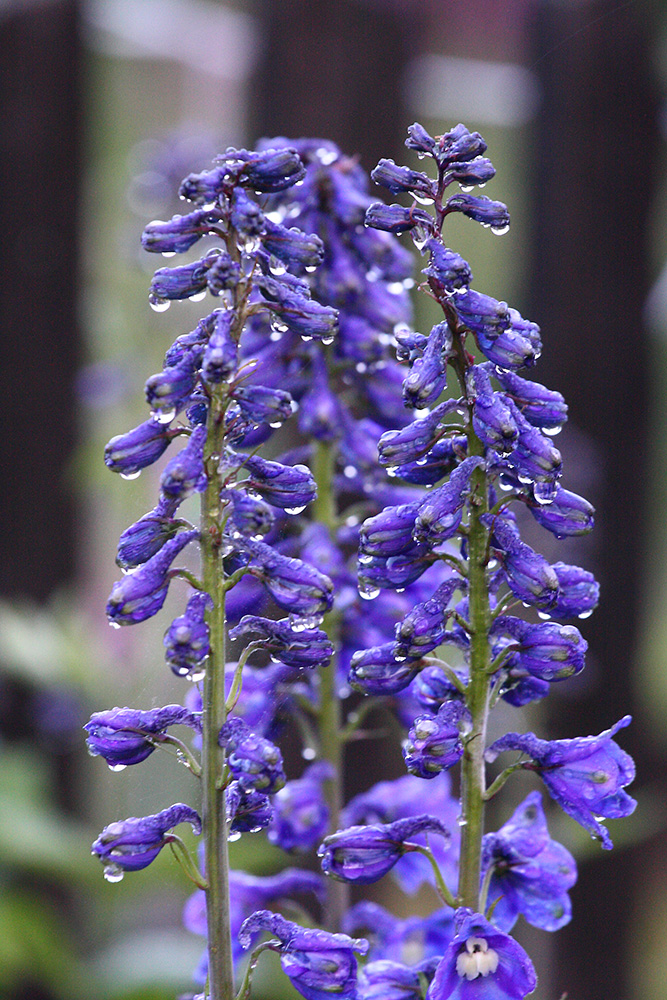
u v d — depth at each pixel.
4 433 9.96
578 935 9.19
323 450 4.62
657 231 9.31
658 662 11.55
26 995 8.34
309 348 4.49
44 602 10.08
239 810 2.95
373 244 4.46
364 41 8.19
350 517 4.77
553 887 3.27
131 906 8.33
